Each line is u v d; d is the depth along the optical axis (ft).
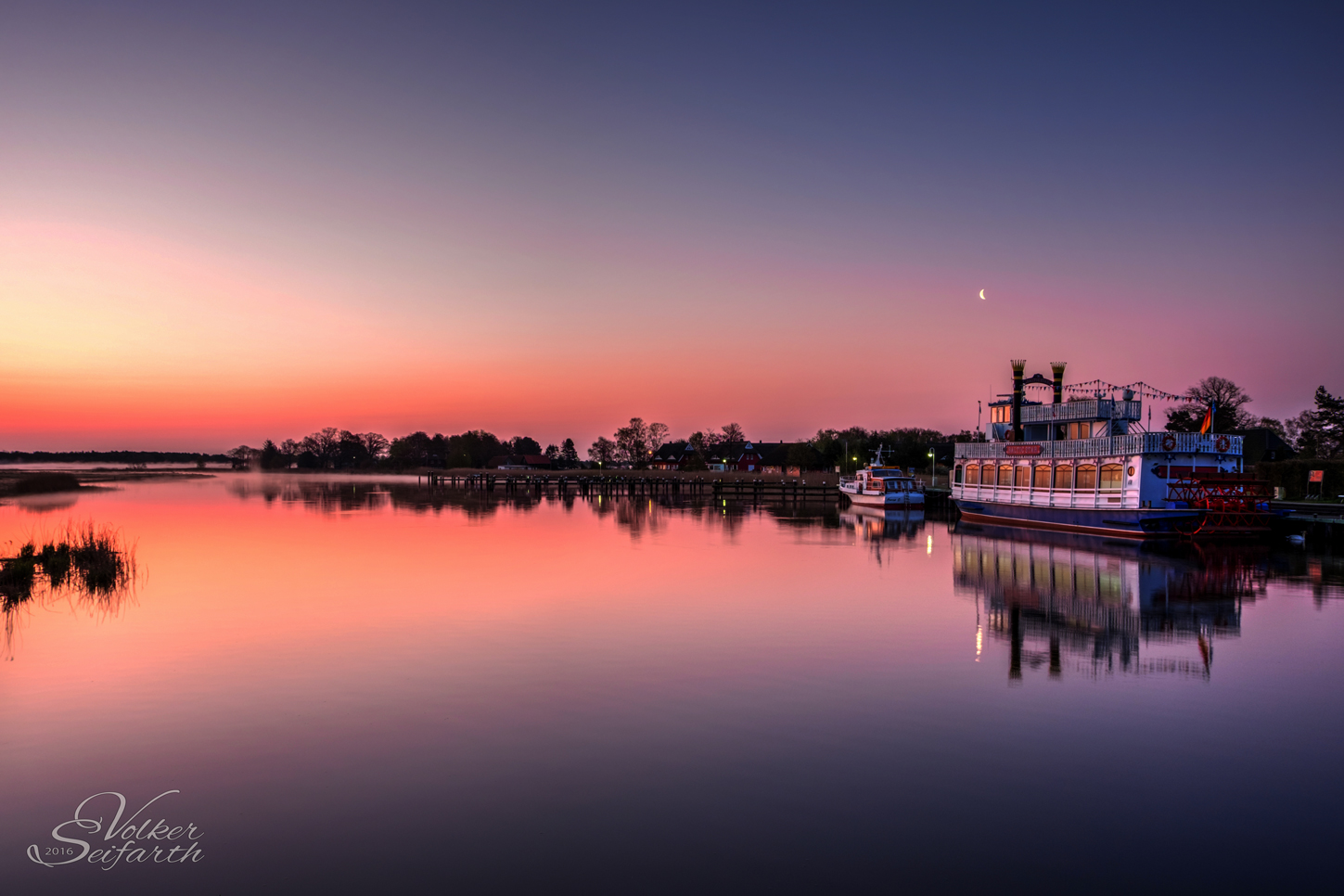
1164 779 36.70
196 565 103.76
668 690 49.55
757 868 28.96
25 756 38.86
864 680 51.93
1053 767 37.96
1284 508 144.56
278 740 40.93
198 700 47.21
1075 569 103.24
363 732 42.11
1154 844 30.94
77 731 42.16
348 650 59.16
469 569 101.45
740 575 97.09
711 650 59.52
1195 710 46.14
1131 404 151.64
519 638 63.10
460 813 33.09
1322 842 31.17
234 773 36.99
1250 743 41.22
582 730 42.50
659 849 30.27
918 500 230.27
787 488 351.46
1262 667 55.36
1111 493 139.03
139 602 77.46
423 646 60.34
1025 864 29.43
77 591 83.35
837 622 69.51
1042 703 47.29
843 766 37.88
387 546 126.93
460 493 331.77
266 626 67.05
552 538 142.10
